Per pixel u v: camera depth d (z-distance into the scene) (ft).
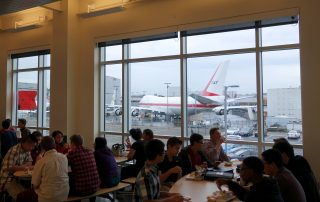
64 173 10.32
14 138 18.84
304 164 9.02
